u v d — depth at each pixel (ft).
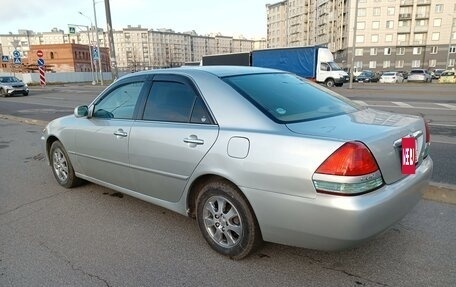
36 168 20.40
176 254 10.57
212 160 9.72
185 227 12.32
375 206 7.87
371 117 10.32
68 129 15.16
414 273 9.30
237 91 10.19
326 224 8.03
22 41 387.96
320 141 8.16
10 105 60.75
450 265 9.61
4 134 32.09
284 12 415.44
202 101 10.49
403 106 44.93
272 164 8.57
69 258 10.48
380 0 245.04
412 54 248.73
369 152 8.00
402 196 8.63
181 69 11.80
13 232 12.26
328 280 9.12
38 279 9.48
